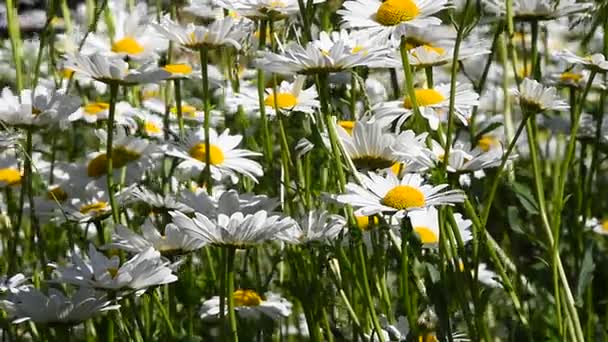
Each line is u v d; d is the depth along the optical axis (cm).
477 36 121
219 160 112
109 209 111
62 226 116
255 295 109
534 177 105
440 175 103
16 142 109
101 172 112
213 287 115
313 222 104
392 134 106
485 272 118
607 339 110
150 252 99
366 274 105
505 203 113
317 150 118
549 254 105
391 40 107
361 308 115
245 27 112
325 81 104
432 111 110
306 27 108
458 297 104
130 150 113
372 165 105
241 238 99
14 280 107
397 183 103
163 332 109
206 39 109
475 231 107
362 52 104
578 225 113
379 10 107
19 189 117
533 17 112
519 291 111
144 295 108
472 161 105
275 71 105
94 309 98
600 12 117
